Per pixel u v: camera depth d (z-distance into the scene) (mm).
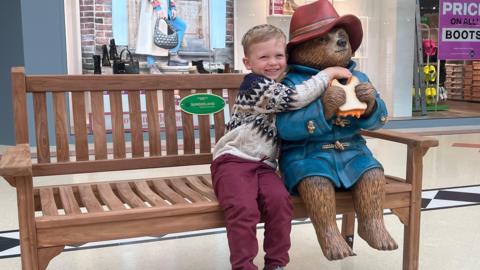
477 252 2508
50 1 5266
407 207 2023
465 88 7895
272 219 1760
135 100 2211
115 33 5910
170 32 6121
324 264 2395
